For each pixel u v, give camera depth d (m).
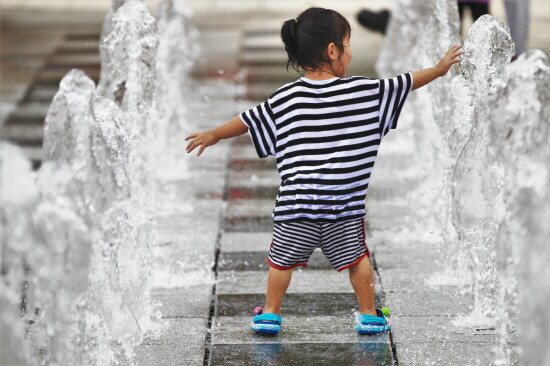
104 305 9.48
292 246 10.01
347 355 9.72
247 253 13.29
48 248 7.54
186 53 25.75
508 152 8.46
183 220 14.88
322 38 9.90
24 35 33.12
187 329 10.55
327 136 9.81
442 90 14.49
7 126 20.50
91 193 8.72
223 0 42.47
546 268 7.29
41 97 23.41
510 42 11.91
